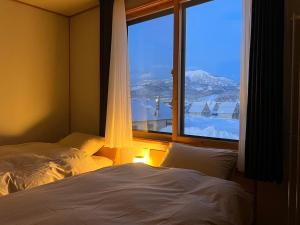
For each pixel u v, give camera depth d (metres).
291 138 1.76
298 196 1.69
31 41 3.40
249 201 1.58
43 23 3.53
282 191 1.88
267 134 1.81
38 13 3.47
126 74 2.94
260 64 1.84
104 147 3.10
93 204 1.26
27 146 2.90
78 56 3.73
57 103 3.73
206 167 1.95
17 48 3.26
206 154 2.05
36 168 2.10
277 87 1.78
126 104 2.95
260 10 1.85
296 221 1.69
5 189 1.79
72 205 1.24
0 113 3.12
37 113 3.50
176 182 1.58
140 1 2.92
